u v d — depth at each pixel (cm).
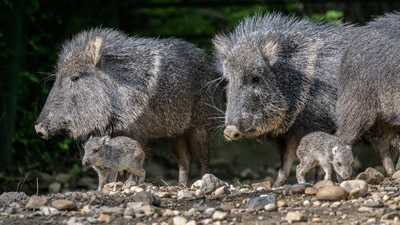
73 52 2175
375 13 3888
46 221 1484
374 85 1973
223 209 1538
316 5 3866
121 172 2150
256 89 2039
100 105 2123
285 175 2152
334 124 2122
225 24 4178
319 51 2144
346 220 1430
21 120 3153
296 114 2103
